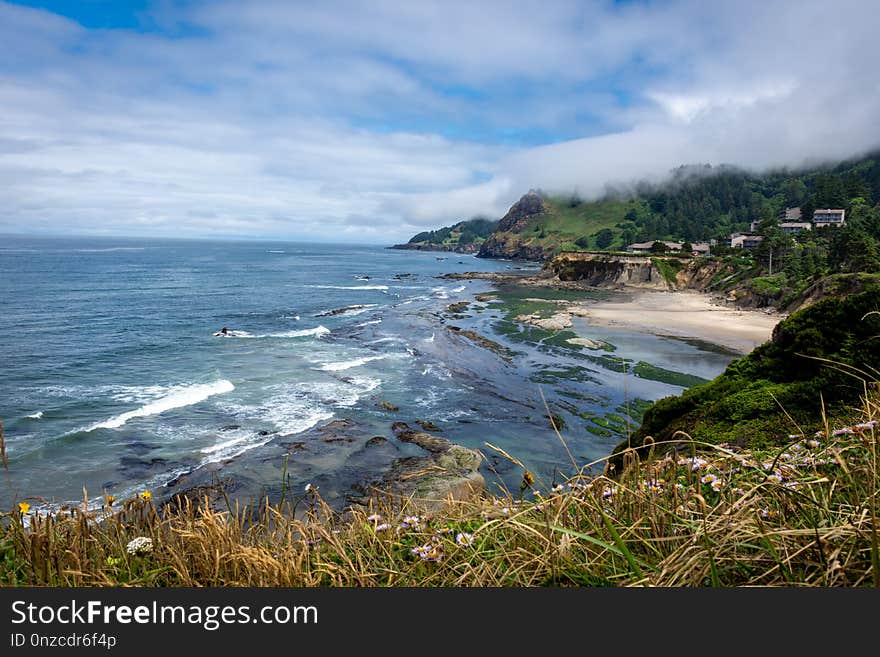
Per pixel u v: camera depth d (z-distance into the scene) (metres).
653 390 32.84
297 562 2.89
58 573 3.00
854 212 141.00
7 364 35.56
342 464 20.38
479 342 47.34
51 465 19.75
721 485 3.15
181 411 26.38
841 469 2.70
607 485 3.26
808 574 2.29
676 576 2.25
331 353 41.62
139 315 59.62
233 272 128.75
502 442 23.69
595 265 119.88
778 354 12.81
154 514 3.73
